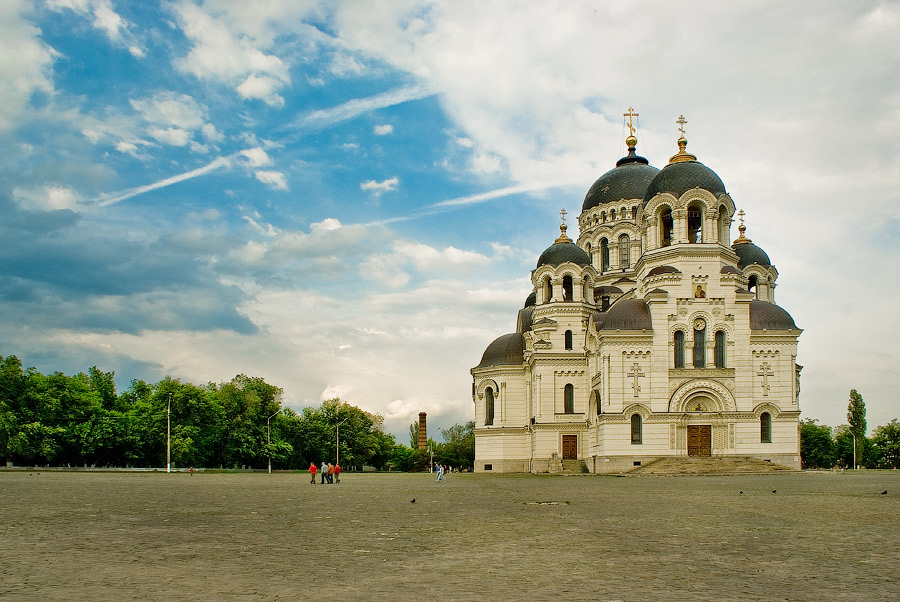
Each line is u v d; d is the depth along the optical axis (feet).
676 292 337.31
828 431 610.65
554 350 391.45
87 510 134.72
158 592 59.88
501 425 419.33
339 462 573.33
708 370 334.03
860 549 82.89
